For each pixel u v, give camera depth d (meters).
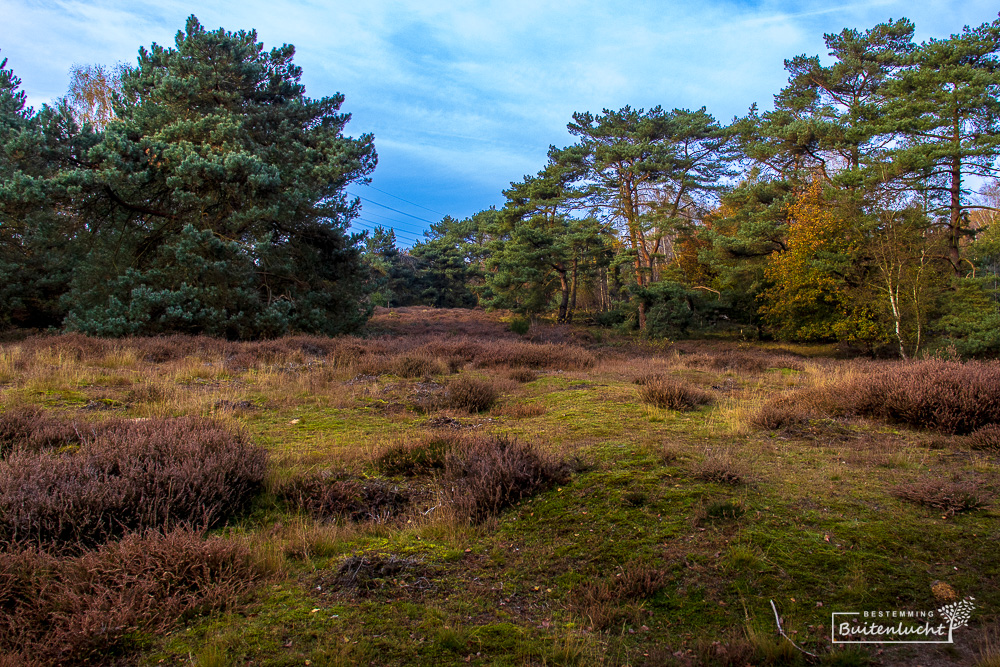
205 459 4.66
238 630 2.91
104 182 17.88
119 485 4.09
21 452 4.67
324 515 4.56
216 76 21.59
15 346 13.62
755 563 3.53
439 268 70.06
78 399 8.33
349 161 23.09
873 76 28.36
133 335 17.34
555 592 3.41
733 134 34.03
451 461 5.35
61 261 21.42
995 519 4.04
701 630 3.03
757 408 8.20
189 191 19.39
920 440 6.30
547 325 37.19
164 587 3.14
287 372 12.20
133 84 21.94
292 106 23.98
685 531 3.95
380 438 6.72
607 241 40.41
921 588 3.29
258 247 20.19
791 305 25.47
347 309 25.41
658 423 7.57
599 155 34.00
